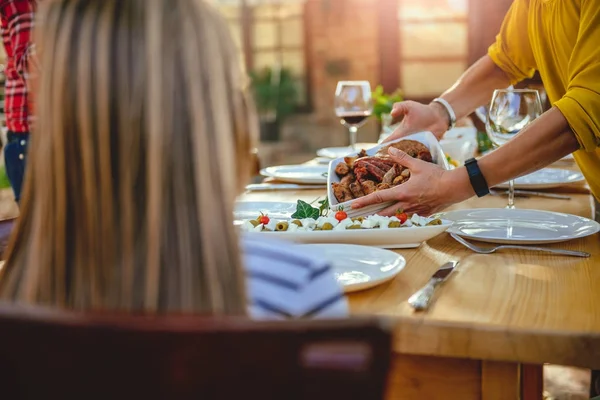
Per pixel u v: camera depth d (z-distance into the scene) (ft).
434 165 4.24
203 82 1.70
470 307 2.94
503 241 4.08
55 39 1.70
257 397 1.42
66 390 1.45
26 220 1.90
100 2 1.71
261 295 1.81
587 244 4.11
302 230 3.96
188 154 1.67
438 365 2.94
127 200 1.65
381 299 3.09
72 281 1.71
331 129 28.89
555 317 2.78
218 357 1.40
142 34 1.67
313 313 1.79
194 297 1.65
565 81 5.02
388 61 24.70
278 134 29.25
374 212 4.37
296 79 28.99
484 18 20.21
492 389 2.86
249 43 28.99
